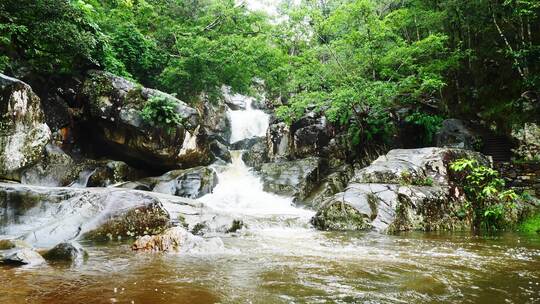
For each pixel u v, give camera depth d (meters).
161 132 14.23
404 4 17.69
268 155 18.62
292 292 3.48
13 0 11.21
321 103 15.00
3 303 2.95
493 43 16.53
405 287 3.72
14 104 8.22
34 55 12.86
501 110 15.36
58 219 6.71
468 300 3.32
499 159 14.34
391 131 16.84
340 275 4.20
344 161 16.78
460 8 15.74
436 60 15.48
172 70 17.45
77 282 3.64
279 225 9.41
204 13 21.92
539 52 13.05
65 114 13.88
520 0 13.46
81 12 13.47
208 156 16.92
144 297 3.20
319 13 15.98
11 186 6.97
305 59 16.62
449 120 16.02
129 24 17.88
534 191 11.85
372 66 15.51
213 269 4.38
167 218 7.59
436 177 10.16
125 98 14.11
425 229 8.95
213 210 8.86
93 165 13.13
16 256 4.45
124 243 6.25
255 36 20.56
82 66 14.41
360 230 8.77
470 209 9.63
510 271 4.47
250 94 21.38
